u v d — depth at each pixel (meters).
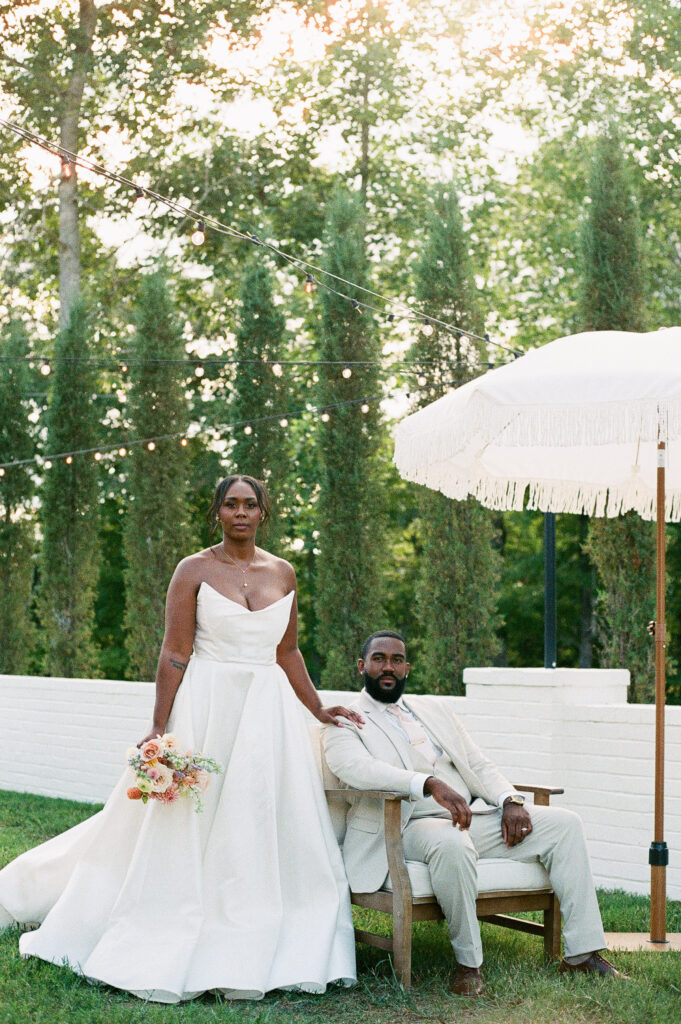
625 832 6.53
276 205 18.20
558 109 18.08
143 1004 4.01
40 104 16.73
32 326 19.06
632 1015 3.92
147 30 16.83
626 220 9.92
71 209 17.08
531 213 18.81
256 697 4.68
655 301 17.06
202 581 4.78
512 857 4.68
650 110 17.11
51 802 9.98
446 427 4.99
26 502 14.05
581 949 4.50
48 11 16.86
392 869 4.38
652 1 17.16
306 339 18.83
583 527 19.78
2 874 5.04
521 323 18.91
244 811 4.48
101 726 10.00
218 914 4.36
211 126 18.03
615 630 9.30
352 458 11.27
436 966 4.64
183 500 12.93
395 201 18.44
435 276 10.94
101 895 4.56
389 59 17.78
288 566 5.06
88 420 13.45
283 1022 3.86
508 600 20.88
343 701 7.96
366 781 4.58
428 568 10.34
